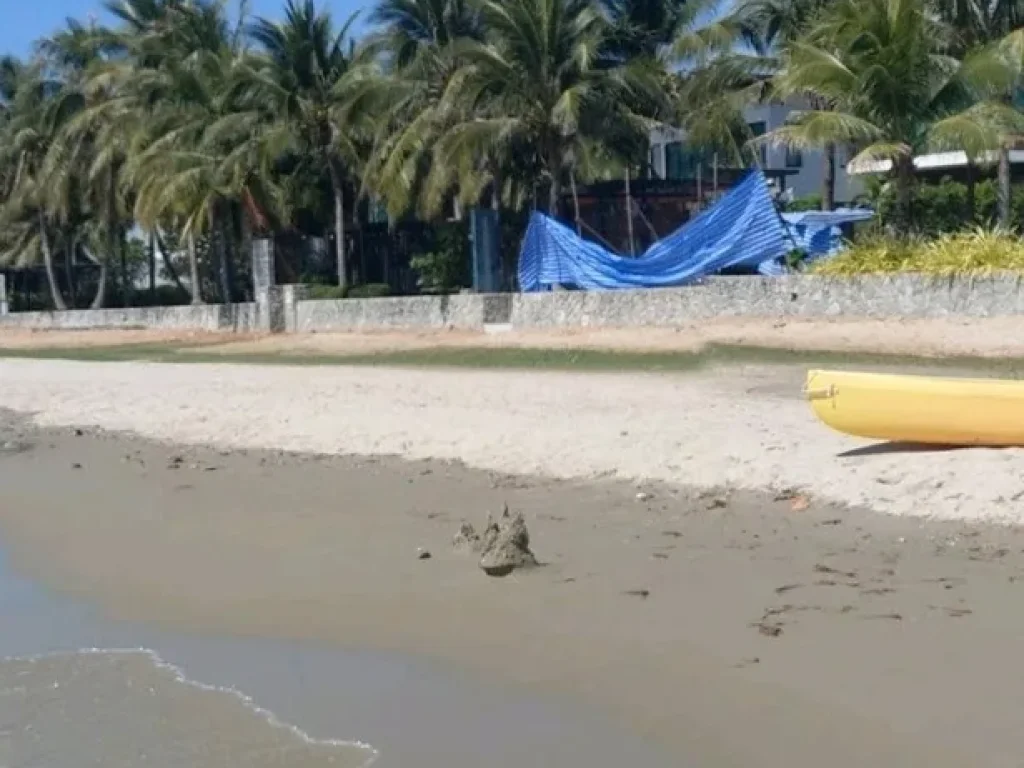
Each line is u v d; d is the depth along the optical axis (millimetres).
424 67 40062
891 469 12703
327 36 44656
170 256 69938
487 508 13102
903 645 8102
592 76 35656
